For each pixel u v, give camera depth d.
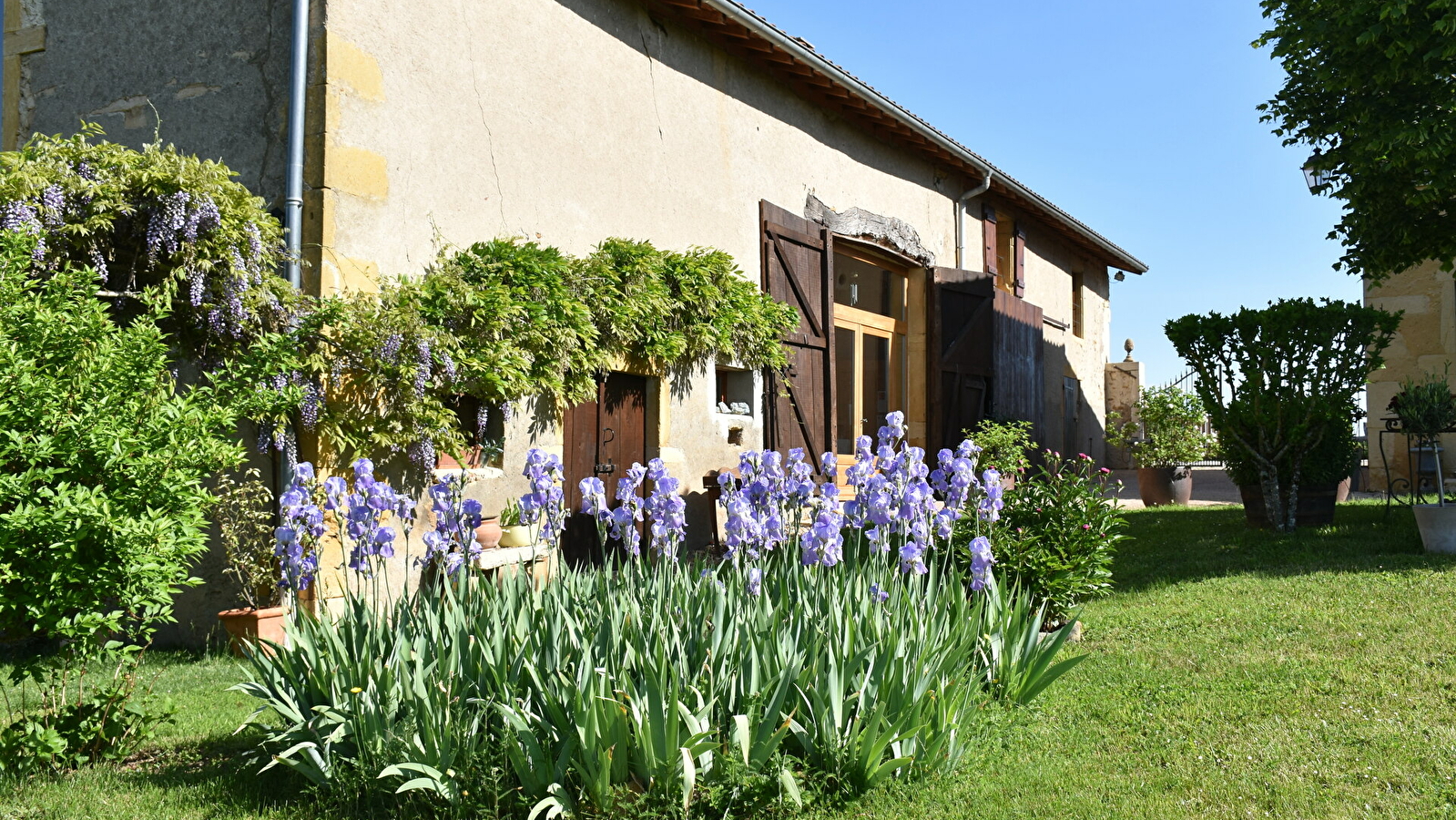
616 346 7.32
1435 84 7.84
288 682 3.71
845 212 10.36
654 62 8.16
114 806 3.32
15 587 3.35
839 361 10.59
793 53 8.75
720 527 8.63
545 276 6.46
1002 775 3.52
